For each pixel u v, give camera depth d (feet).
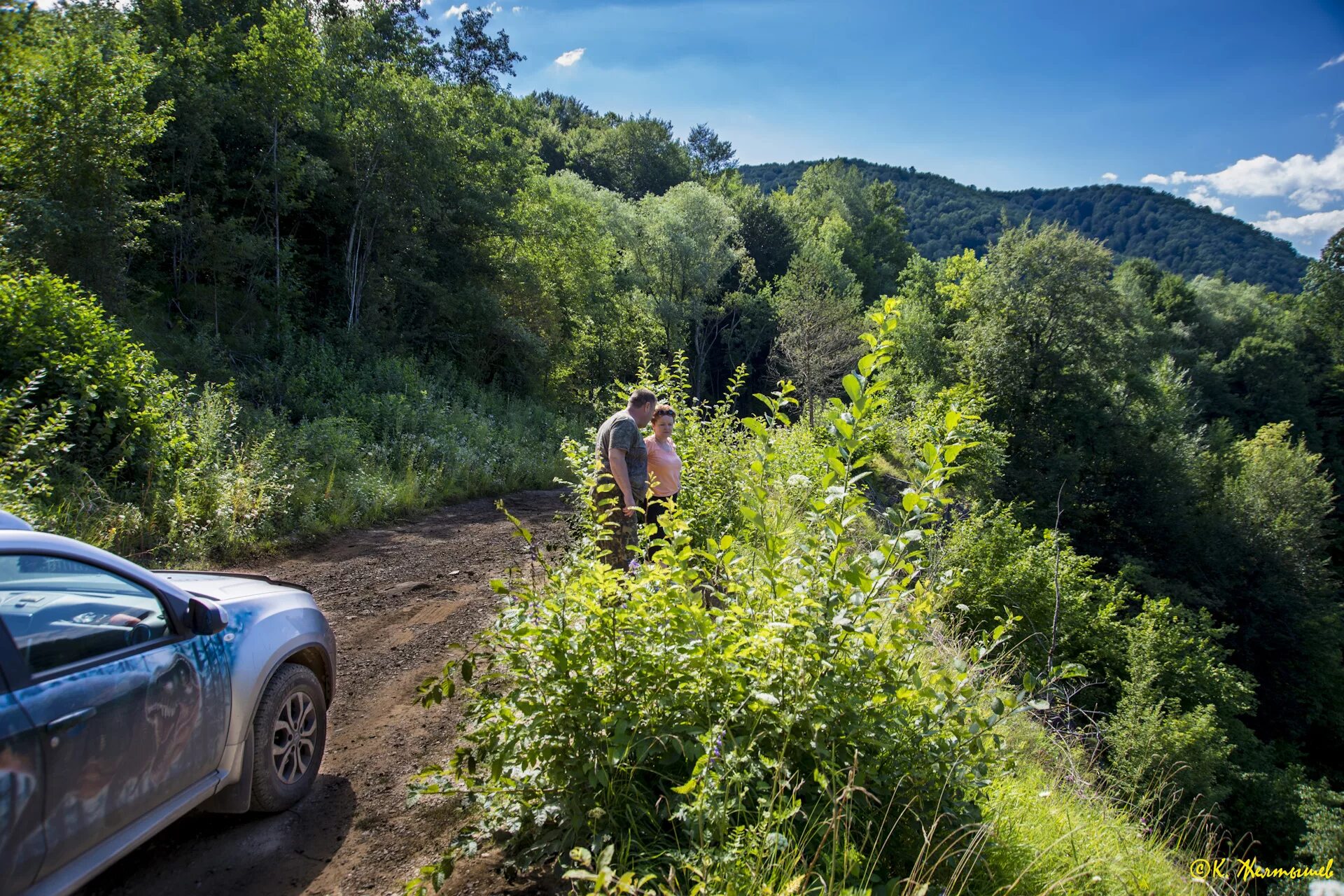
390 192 71.00
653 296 149.07
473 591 24.70
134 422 27.84
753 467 11.75
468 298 81.51
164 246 53.98
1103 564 101.09
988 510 52.80
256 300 58.34
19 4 35.14
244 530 27.48
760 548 13.14
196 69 55.31
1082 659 50.65
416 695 15.96
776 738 9.50
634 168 246.88
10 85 35.55
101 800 7.80
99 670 7.98
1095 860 10.80
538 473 56.18
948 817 9.48
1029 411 109.19
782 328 142.72
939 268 205.57
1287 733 97.19
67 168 36.83
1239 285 279.49
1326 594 114.21
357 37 70.44
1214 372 209.26
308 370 52.24
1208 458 135.74
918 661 11.31
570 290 104.01
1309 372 222.48
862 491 10.71
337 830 10.76
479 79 110.32
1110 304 108.27
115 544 23.59
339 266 69.05
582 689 8.95
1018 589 43.88
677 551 11.12
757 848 7.71
